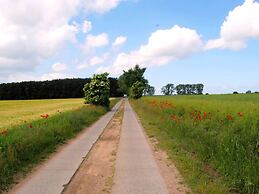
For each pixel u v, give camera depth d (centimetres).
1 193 829
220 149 1059
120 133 2005
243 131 1228
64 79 13662
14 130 1588
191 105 2616
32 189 857
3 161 998
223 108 1920
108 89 4769
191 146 1326
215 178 907
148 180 923
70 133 1906
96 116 3356
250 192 763
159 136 1775
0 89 12462
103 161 1209
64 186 883
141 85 8912
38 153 1305
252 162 853
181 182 892
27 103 8094
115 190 841
